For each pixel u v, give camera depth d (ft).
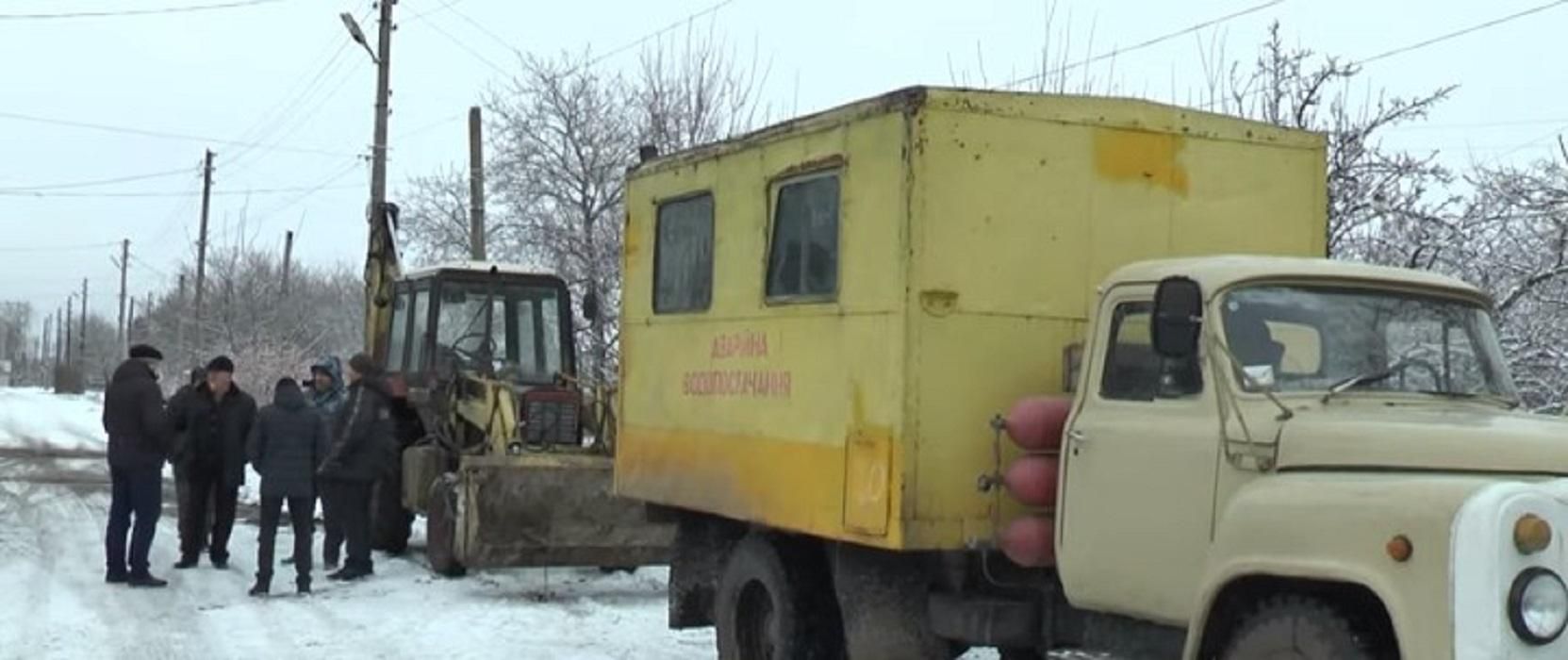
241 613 35.94
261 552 38.73
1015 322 21.67
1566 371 41.52
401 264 53.21
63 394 253.44
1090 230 22.22
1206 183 23.08
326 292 195.93
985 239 21.61
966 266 21.47
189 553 43.24
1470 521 14.37
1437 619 14.46
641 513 38.27
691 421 28.22
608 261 88.22
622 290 31.63
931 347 21.22
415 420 48.44
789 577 25.85
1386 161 46.32
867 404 22.06
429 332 47.11
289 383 39.22
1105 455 19.34
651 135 87.86
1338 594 16.07
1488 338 19.70
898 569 23.18
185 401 43.24
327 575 42.01
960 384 21.33
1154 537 18.44
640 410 30.55
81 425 136.15
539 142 92.79
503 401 42.52
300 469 39.01
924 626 23.03
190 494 43.21
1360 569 15.24
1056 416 20.66
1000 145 21.77
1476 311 19.80
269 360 139.54
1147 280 19.48
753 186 26.11
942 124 21.47
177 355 182.70
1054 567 20.80
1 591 38.22
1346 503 15.58
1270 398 17.62
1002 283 21.66
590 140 92.22
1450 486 14.93
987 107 21.72
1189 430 18.17
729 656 27.53
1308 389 18.12
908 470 20.98
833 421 23.04
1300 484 16.47
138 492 39.55
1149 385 19.19
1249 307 18.54
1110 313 20.01
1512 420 17.19
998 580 21.80
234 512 44.37
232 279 174.60
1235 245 23.20
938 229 21.36
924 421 21.11
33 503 61.52
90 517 56.49
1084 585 19.56
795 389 24.30
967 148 21.57
